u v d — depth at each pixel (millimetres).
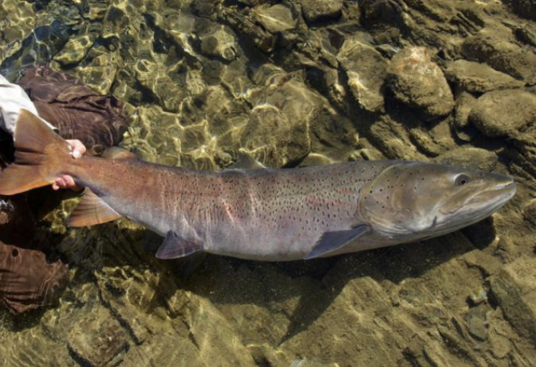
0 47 2141
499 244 1595
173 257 1581
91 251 1728
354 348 1566
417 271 1609
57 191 1812
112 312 1645
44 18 2154
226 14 1994
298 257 1595
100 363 1582
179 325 1632
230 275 1683
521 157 1628
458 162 1653
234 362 1583
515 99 1642
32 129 1606
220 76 1956
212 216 1606
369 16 1884
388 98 1764
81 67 2066
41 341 1645
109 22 2115
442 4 1853
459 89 1724
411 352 1543
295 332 1613
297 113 1803
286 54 1917
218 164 1855
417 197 1532
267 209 1590
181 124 1932
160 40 2057
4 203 1614
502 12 1823
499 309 1546
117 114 1908
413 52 1719
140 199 1633
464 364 1528
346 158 1789
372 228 1558
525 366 1494
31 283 1626
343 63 1823
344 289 1609
